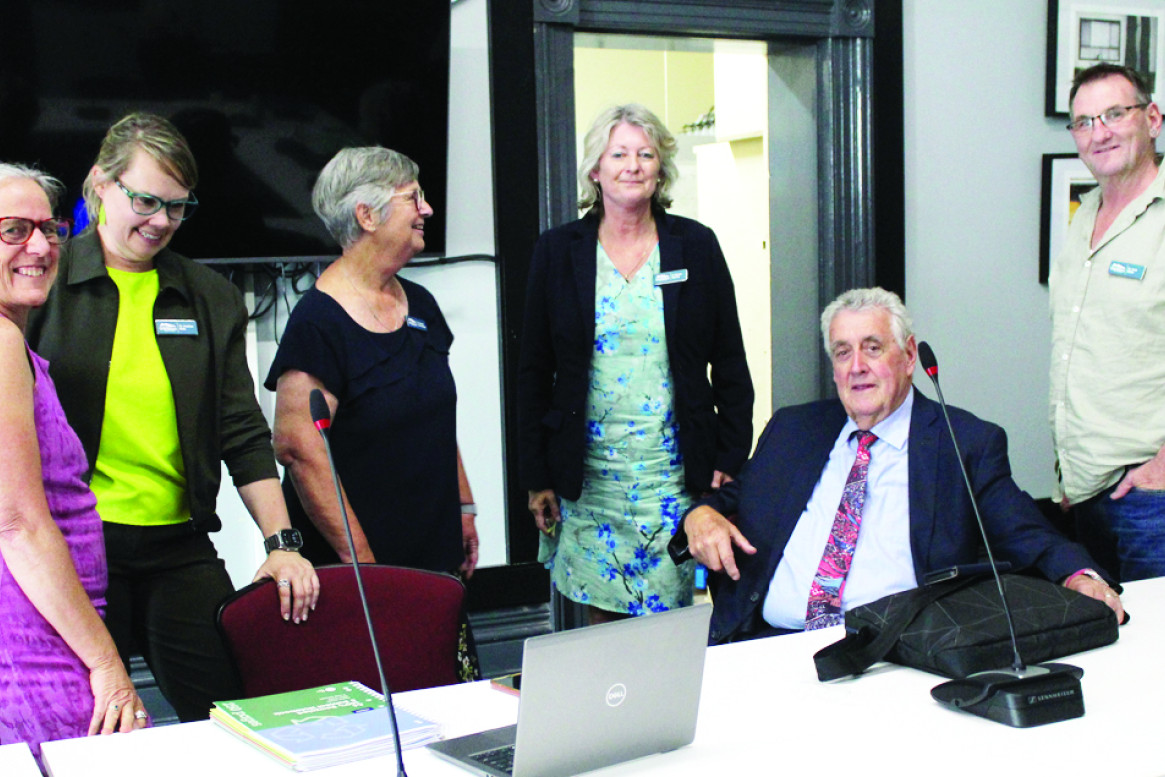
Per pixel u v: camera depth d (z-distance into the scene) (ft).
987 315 15.21
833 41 13.96
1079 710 5.10
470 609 12.82
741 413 9.47
